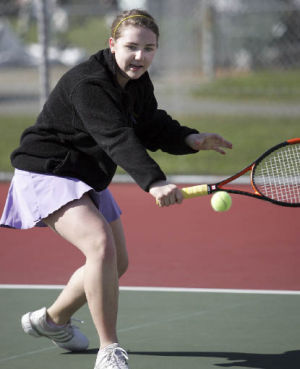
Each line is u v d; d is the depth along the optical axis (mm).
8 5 55531
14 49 47906
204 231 14859
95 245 7184
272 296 10438
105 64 7469
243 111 32250
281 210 16766
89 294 7215
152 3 41250
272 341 8578
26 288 10977
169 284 11117
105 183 7707
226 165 22797
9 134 28000
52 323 8117
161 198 6836
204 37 41000
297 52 42625
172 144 8336
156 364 7863
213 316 9547
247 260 12586
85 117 7137
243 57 43094
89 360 8047
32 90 39000
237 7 42562
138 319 9445
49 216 7480
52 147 7520
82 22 53344
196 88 37125
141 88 7824
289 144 8000
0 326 9227
